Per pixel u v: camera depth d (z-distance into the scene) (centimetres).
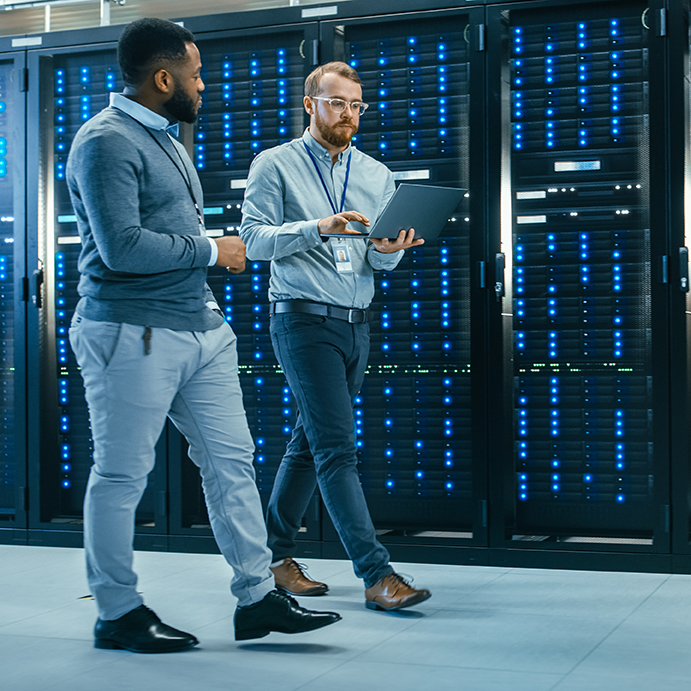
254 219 314
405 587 297
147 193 250
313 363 306
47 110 458
